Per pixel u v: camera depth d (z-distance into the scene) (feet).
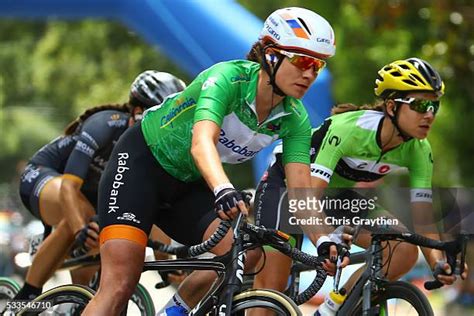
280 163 50.08
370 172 50.14
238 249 40.11
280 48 40.98
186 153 43.32
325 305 47.96
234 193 37.93
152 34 114.52
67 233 55.01
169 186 44.42
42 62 263.70
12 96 266.36
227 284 40.01
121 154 44.09
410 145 49.11
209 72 41.96
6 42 270.46
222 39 106.42
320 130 49.19
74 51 262.88
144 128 44.29
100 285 42.06
